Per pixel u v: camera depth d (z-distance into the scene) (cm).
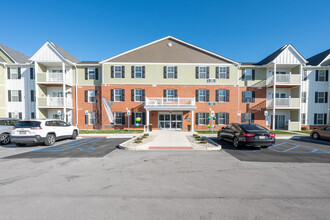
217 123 1933
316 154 791
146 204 348
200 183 454
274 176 507
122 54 1920
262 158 711
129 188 421
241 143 893
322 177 502
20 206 338
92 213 315
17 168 575
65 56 1938
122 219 296
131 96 1919
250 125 944
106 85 1911
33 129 907
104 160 673
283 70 1997
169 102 1820
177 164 621
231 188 424
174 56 1950
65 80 1953
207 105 1933
